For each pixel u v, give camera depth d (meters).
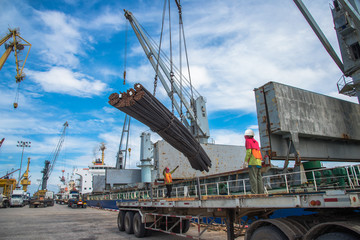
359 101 14.60
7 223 15.36
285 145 10.55
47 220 17.22
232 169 21.06
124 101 7.29
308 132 10.66
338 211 4.71
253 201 5.06
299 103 10.91
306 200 4.21
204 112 23.00
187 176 18.94
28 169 65.69
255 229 5.11
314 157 11.28
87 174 56.44
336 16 15.47
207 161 10.70
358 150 13.38
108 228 12.80
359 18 12.64
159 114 7.61
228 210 6.16
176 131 8.25
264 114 10.48
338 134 11.88
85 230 12.08
